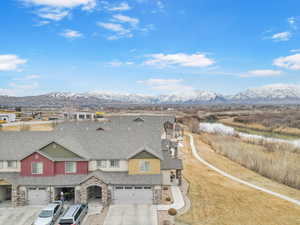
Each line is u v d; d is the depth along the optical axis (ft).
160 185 103.96
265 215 100.53
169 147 158.30
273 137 309.01
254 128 399.85
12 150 110.52
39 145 113.19
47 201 102.32
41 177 104.22
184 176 147.13
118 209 99.66
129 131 126.11
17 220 90.68
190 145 249.96
